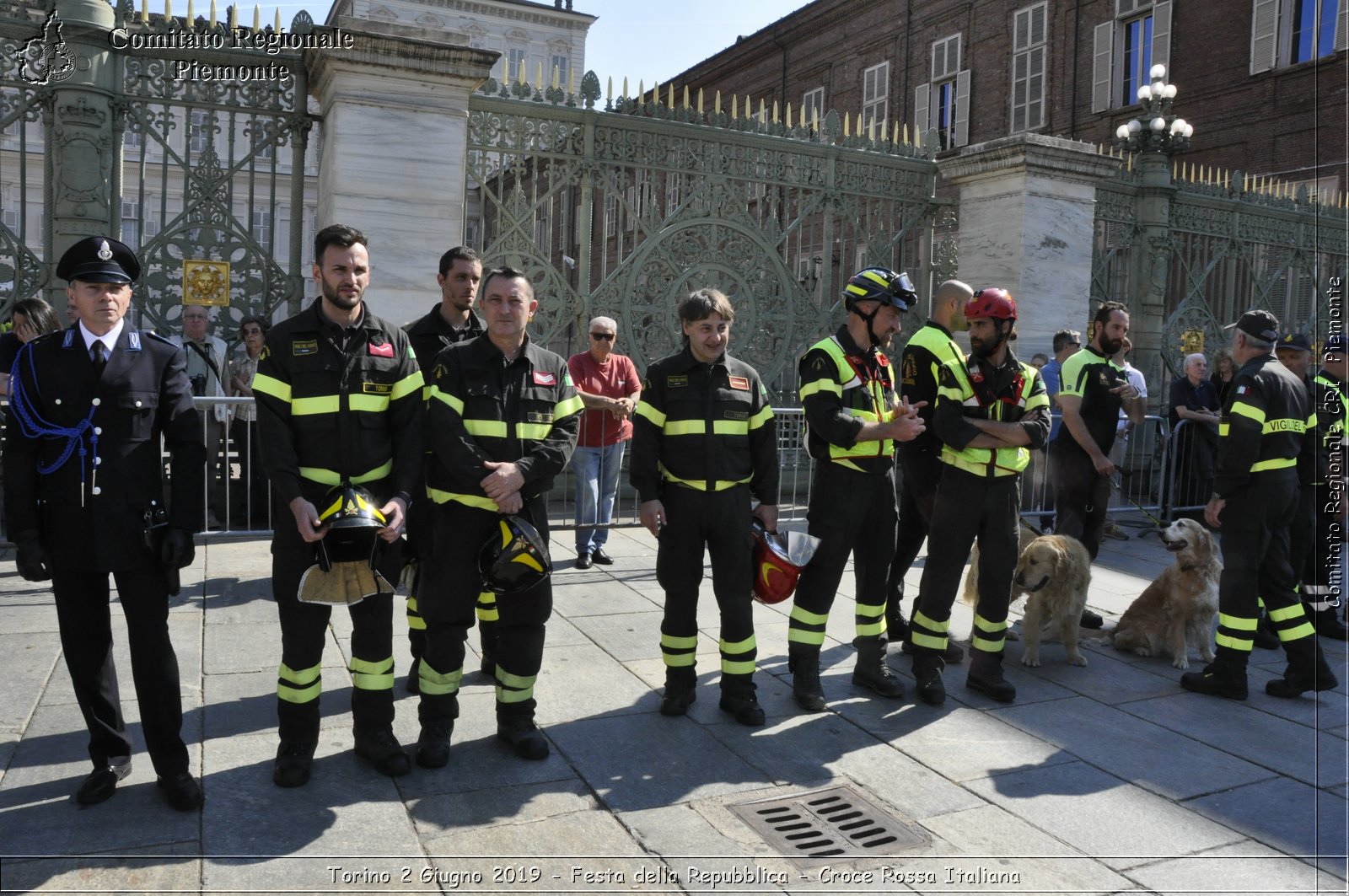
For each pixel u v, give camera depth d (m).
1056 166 10.33
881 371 4.77
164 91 8.12
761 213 10.12
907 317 11.09
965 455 4.68
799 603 4.63
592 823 3.43
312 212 22.22
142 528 3.30
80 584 3.38
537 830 3.36
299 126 8.50
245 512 7.82
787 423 9.97
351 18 7.79
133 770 3.70
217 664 4.84
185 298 8.23
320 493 3.57
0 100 7.80
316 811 3.43
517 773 3.79
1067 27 20.42
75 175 7.83
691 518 4.31
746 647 4.42
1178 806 3.69
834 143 10.38
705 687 4.83
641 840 3.32
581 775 3.80
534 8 26.91
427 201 8.16
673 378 4.34
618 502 9.80
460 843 3.26
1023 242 10.26
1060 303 10.57
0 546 6.96
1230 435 4.80
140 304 8.16
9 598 5.77
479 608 4.72
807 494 10.09
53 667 4.72
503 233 8.95
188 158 8.25
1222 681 4.89
